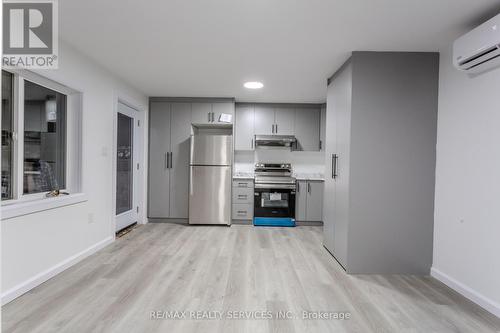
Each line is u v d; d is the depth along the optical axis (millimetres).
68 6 2182
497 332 2035
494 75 2266
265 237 4301
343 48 2855
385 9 2164
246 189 5098
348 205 2959
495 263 2260
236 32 2564
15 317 2096
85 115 3236
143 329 1994
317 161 5688
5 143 2465
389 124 2936
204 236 4285
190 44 2832
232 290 2574
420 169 2941
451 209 2715
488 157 2322
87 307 2246
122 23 2439
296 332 1997
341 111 3240
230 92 4621
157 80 4035
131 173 4707
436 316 2219
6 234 2293
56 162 3037
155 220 5098
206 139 4906
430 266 2975
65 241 2959
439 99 2904
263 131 5324
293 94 4680
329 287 2670
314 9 2176
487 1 2043
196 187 4922
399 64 2924
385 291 2607
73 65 2988
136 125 4770
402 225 2961
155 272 2924
